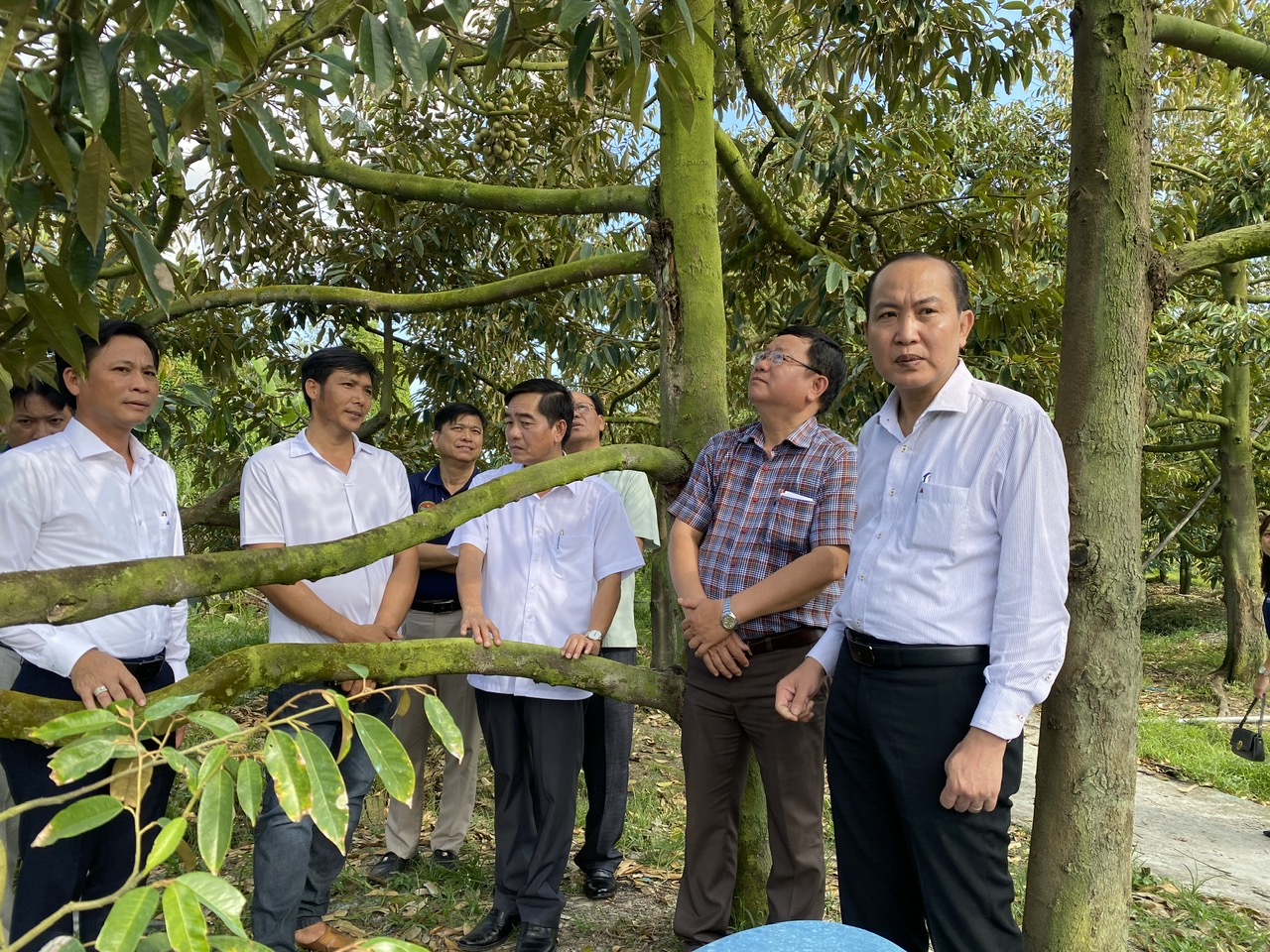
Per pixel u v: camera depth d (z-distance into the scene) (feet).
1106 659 6.86
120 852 7.70
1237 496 33.55
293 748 3.42
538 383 10.56
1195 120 31.96
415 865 12.28
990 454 6.26
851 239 16.28
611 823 11.60
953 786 5.90
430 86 11.68
